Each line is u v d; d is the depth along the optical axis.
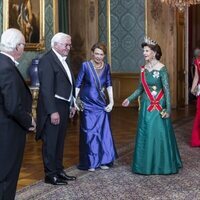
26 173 5.61
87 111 5.73
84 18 12.60
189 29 15.97
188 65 14.84
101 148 5.72
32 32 9.92
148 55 5.46
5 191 3.66
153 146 5.41
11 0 9.37
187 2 10.18
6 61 3.54
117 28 13.20
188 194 4.60
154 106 5.43
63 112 5.02
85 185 4.99
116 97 13.31
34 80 9.13
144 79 5.50
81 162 5.75
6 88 3.48
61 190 4.79
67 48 4.99
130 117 11.04
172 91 12.91
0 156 3.61
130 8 13.06
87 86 5.74
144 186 4.93
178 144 7.38
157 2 12.78
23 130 3.72
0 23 9.25
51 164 5.01
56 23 10.71
